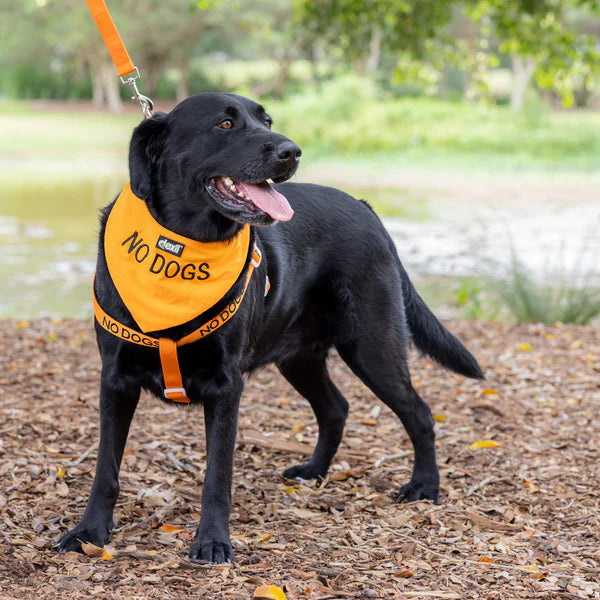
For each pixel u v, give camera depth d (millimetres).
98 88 70125
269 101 43250
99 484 4426
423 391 7512
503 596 3930
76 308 11133
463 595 3936
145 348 4293
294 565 4219
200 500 5133
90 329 9281
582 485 5516
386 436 6520
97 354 8250
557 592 3975
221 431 4395
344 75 44406
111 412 4410
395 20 15227
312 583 3979
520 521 4965
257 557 4277
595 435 6469
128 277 4254
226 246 4324
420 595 3898
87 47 62500
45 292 12047
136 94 4816
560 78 15516
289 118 41344
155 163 4309
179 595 3803
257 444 6188
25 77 72688
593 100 74375
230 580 3963
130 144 4258
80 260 14375
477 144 39625
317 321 5387
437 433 6535
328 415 5770
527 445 6277
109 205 4625
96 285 4418
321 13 15273
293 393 7445
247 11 57094
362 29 15930
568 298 10961
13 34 64375
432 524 4906
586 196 24672
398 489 5543
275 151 4070
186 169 4211
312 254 5215
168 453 5828
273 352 5266
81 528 4355
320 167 32875
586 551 4508
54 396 6887
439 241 16531
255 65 82188
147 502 4992
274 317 4984
